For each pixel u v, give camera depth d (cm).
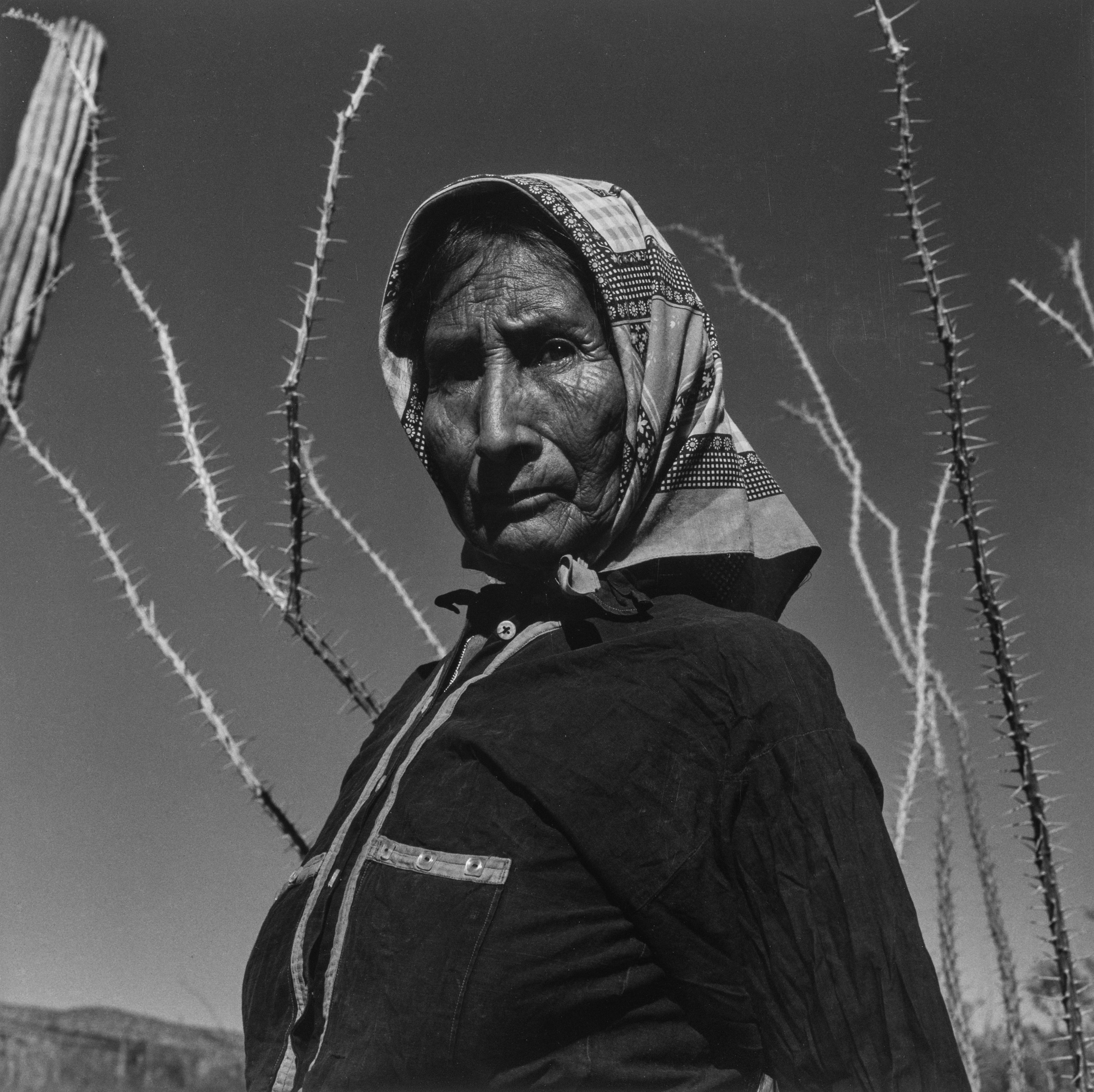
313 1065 101
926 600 177
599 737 104
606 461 121
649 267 126
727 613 112
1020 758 140
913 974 93
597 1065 97
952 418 145
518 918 99
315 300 170
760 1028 98
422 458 138
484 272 126
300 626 175
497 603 128
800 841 97
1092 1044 138
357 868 108
